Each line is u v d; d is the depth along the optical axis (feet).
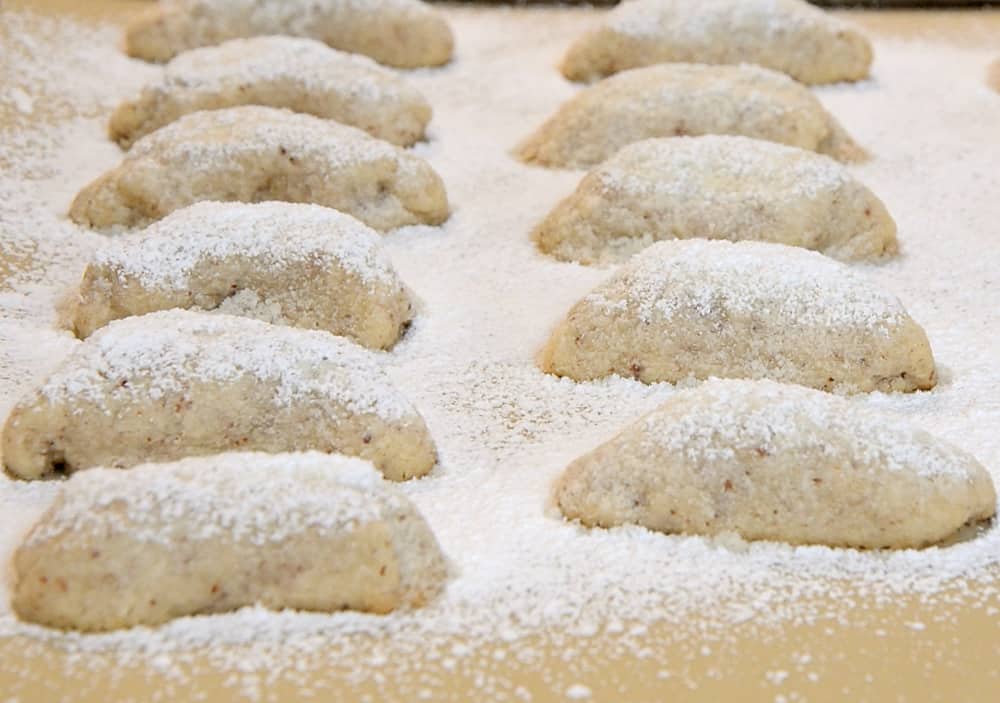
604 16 1.96
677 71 1.74
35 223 1.57
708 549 1.21
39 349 1.40
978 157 1.73
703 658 1.14
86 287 1.42
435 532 1.23
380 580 1.16
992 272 1.53
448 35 1.95
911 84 1.92
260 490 1.17
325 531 1.16
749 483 1.22
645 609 1.17
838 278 1.38
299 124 1.59
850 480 1.21
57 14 2.02
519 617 1.16
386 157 1.57
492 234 1.59
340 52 1.83
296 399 1.27
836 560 1.21
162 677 1.12
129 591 1.14
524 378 1.39
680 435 1.23
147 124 1.71
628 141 1.69
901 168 1.71
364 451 1.26
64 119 1.75
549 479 1.28
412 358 1.41
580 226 1.54
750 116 1.68
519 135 1.77
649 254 1.42
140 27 1.90
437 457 1.30
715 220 1.52
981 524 1.24
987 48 2.09
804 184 1.53
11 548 1.20
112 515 1.16
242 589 1.15
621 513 1.23
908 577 1.20
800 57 1.88
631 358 1.37
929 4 2.27
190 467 1.19
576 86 1.90
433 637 1.15
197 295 1.41
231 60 1.73
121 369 1.27
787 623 1.16
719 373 1.36
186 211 1.47
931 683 1.13
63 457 1.26
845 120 1.81
